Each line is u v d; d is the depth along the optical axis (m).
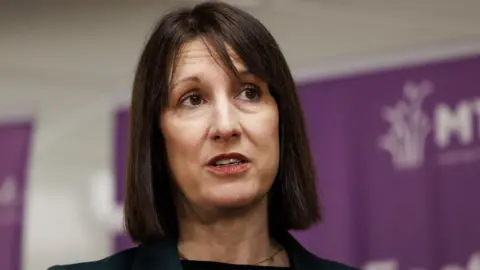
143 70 1.57
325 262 1.69
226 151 1.45
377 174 3.43
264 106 1.53
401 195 3.37
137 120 1.56
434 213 3.29
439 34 3.49
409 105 3.42
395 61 3.49
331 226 3.46
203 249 1.56
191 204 1.55
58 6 3.90
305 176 1.67
